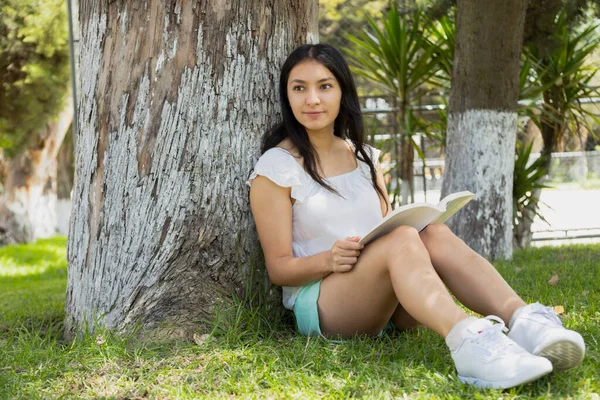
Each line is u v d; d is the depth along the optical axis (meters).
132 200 2.57
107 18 2.64
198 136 2.57
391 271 2.13
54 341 2.48
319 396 1.91
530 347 1.97
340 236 2.48
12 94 11.12
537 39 5.99
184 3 2.56
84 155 2.70
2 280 7.32
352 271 2.29
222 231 2.59
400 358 2.21
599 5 5.70
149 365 2.21
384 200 2.66
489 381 1.88
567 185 8.91
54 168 13.02
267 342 2.38
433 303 2.00
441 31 6.75
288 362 2.16
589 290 3.35
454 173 5.24
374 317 2.36
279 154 2.48
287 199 2.47
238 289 2.63
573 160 7.18
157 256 2.54
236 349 2.30
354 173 2.57
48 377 2.17
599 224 8.60
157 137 2.56
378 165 2.69
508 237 5.24
